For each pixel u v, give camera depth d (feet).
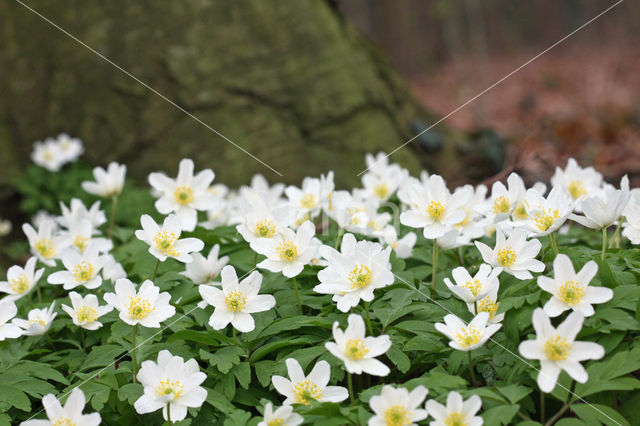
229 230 2.20
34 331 1.86
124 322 1.88
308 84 5.01
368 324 1.76
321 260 1.96
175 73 5.04
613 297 1.71
